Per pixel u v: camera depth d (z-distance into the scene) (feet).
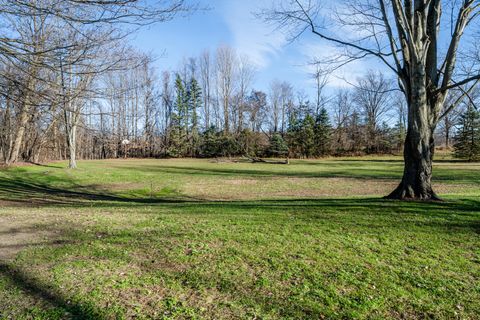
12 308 9.70
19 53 15.49
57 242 16.33
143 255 14.43
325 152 172.65
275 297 10.73
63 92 17.87
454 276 12.69
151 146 166.91
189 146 180.34
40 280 11.65
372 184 63.21
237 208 26.91
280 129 199.62
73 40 16.52
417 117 27.73
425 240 17.06
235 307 10.07
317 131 171.32
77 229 19.02
